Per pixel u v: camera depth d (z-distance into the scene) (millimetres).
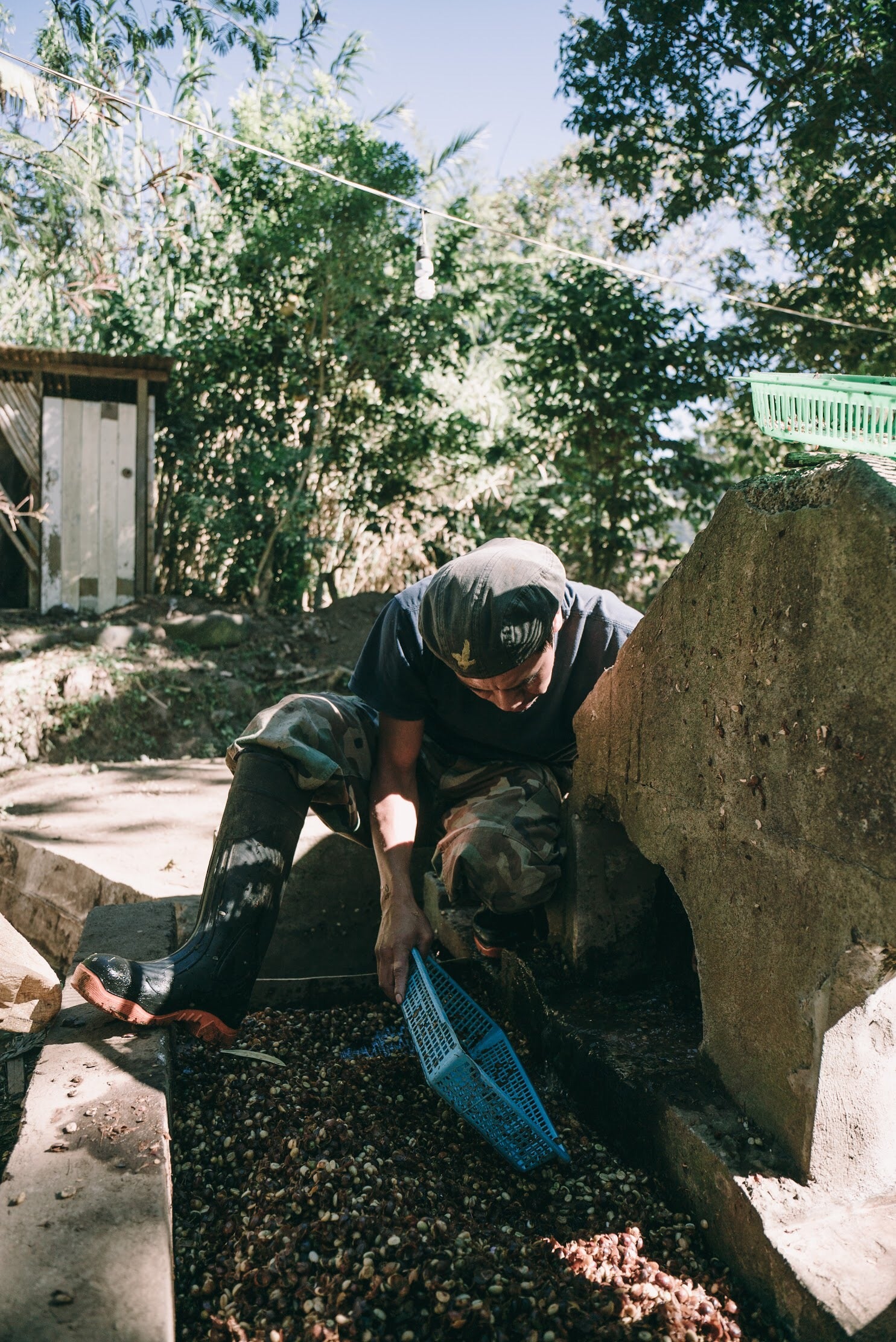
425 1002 2104
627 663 2088
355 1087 2246
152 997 2031
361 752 2531
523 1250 1683
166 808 4871
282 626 8547
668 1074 1958
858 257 7918
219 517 8648
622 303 8531
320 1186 1784
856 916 1481
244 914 2143
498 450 9594
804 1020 1614
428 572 10391
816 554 1519
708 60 8422
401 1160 1889
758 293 8969
